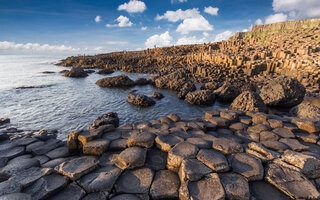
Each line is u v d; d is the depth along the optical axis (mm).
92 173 4535
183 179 4070
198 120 9555
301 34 94250
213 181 3965
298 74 26000
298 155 4625
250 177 4188
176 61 63344
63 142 7703
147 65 66500
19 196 3355
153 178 4422
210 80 30125
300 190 3805
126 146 5961
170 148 5488
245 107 13422
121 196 3900
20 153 6621
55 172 4480
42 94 23188
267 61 38406
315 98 16047
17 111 15922
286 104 14711
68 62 83562
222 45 110750
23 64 90062
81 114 15250
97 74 49156
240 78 30906
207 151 5023
